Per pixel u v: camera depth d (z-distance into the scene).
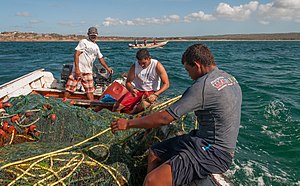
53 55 35.09
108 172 2.98
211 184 2.99
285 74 17.52
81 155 3.11
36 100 4.27
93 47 6.52
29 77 7.35
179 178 2.75
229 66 22.78
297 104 9.67
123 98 5.57
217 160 2.76
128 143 3.96
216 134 2.75
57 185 2.70
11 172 2.73
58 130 4.02
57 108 4.15
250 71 19.33
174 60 27.83
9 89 6.16
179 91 11.55
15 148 3.34
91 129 4.07
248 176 5.25
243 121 7.95
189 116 4.51
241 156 5.96
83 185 2.83
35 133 3.99
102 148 3.44
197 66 2.84
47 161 2.95
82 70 6.55
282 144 6.55
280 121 7.97
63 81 7.67
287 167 5.61
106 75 7.88
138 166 3.49
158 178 2.73
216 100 2.67
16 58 30.23
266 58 31.56
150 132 3.99
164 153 3.08
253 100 10.38
